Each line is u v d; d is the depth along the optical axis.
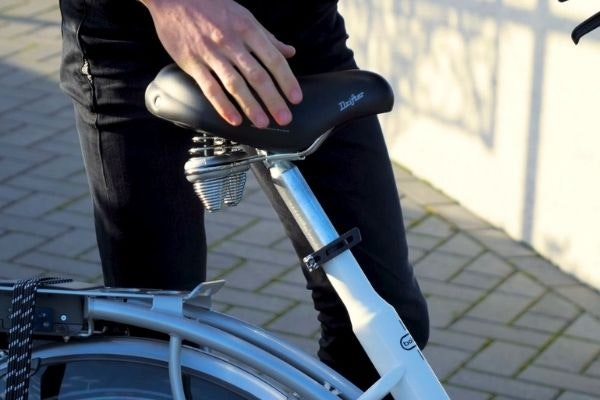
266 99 1.68
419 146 4.86
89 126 2.20
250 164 1.82
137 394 1.95
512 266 4.24
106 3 2.09
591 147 3.96
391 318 1.81
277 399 1.89
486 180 4.51
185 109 1.71
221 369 1.92
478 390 3.53
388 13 4.84
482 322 3.90
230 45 1.71
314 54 2.23
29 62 6.04
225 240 4.42
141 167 2.18
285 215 2.23
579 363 3.67
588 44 3.87
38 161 5.04
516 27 4.16
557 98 4.06
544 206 4.23
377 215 2.25
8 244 4.38
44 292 1.84
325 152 2.21
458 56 4.50
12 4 6.83
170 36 1.75
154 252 2.24
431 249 4.36
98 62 2.15
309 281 2.32
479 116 4.47
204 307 1.95
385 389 1.79
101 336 1.94
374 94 1.75
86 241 4.41
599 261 4.03
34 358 1.92
